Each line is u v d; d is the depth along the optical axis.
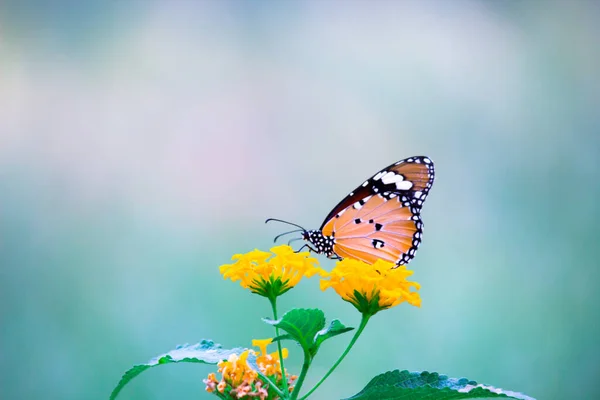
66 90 1.28
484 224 1.24
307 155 1.30
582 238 1.20
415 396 0.73
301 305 1.11
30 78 1.28
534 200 1.24
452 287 1.17
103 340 1.08
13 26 1.31
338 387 1.06
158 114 1.30
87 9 1.33
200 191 1.23
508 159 1.30
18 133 1.22
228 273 0.75
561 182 1.24
